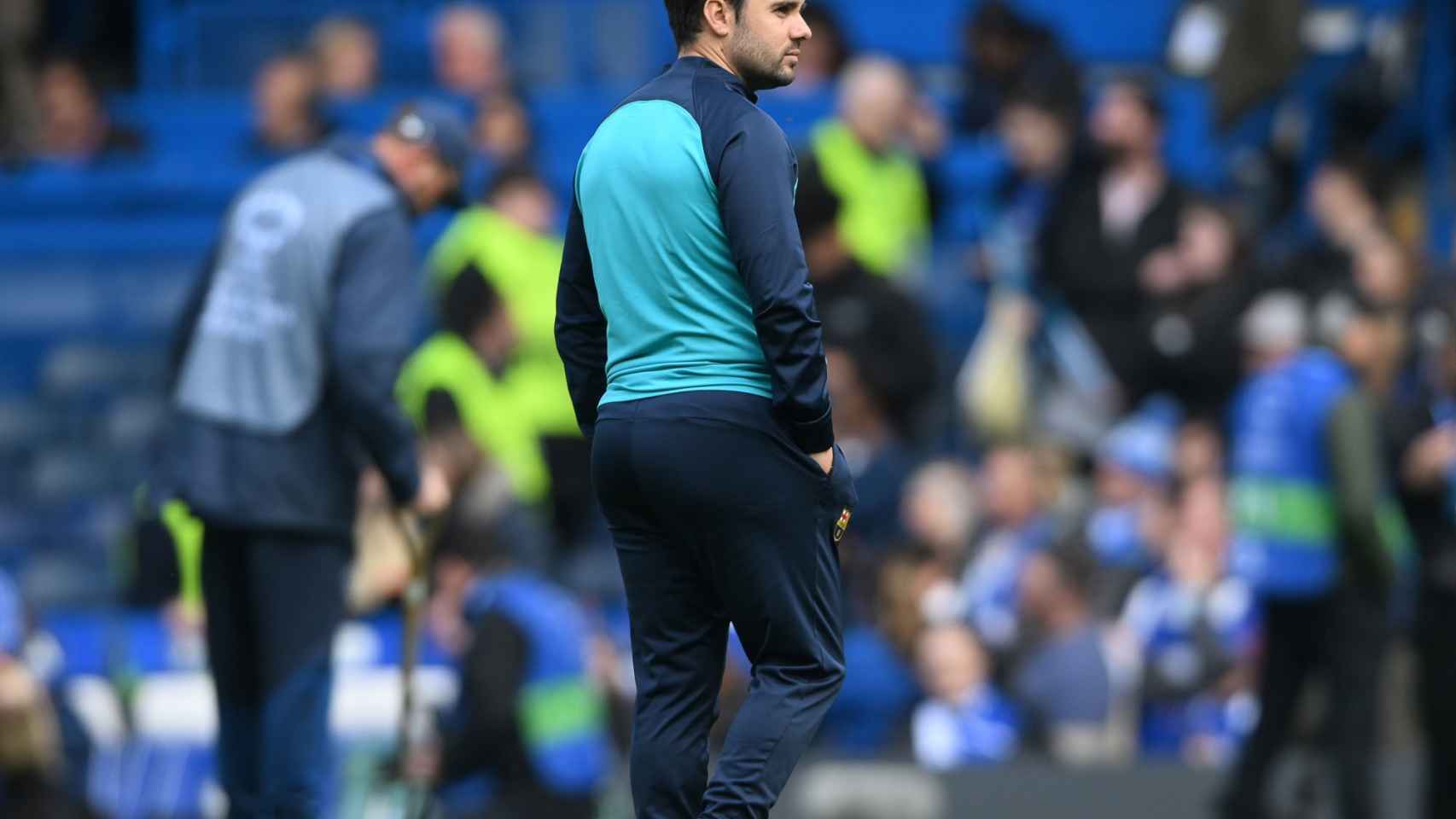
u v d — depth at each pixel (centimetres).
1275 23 4462
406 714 2261
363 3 4509
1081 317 3869
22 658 2825
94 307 3953
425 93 4297
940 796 3066
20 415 3875
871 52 4766
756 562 1480
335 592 2194
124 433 3878
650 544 1517
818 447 1469
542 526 3409
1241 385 3816
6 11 4284
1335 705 2961
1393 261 3819
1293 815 3116
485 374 3419
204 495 2156
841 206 3653
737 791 1470
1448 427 3005
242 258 2191
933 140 4050
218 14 4494
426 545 2241
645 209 1472
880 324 3666
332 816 2367
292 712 2166
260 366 2159
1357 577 2950
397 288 2159
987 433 3819
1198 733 3266
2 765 2755
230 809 2225
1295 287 3834
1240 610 3322
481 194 3675
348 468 2186
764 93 4159
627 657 3322
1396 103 4594
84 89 4278
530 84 4491
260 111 4134
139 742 3131
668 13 1523
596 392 1579
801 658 1512
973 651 3234
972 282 4062
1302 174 4581
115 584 3734
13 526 3791
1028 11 4831
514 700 2727
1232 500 3284
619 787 3055
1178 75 4681
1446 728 2955
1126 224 3891
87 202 4031
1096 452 3788
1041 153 3994
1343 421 2941
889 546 3522
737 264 1448
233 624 2222
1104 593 3375
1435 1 4606
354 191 2177
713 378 1466
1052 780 3070
